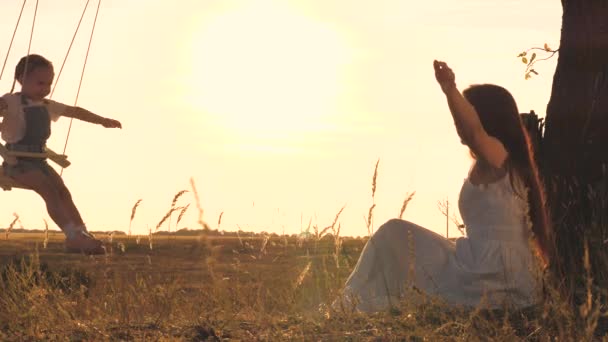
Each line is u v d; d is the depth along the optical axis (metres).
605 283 6.91
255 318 6.50
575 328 5.70
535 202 6.62
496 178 6.58
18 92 8.06
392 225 6.75
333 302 6.55
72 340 6.05
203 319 6.41
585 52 8.73
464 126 6.31
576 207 8.37
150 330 6.26
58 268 10.10
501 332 5.80
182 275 6.58
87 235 7.41
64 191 7.87
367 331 6.02
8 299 6.57
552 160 8.72
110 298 6.66
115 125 8.73
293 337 5.93
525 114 8.96
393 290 6.71
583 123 8.62
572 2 8.87
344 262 6.74
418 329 5.83
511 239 6.59
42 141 8.01
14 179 7.82
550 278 6.49
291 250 6.88
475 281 6.54
